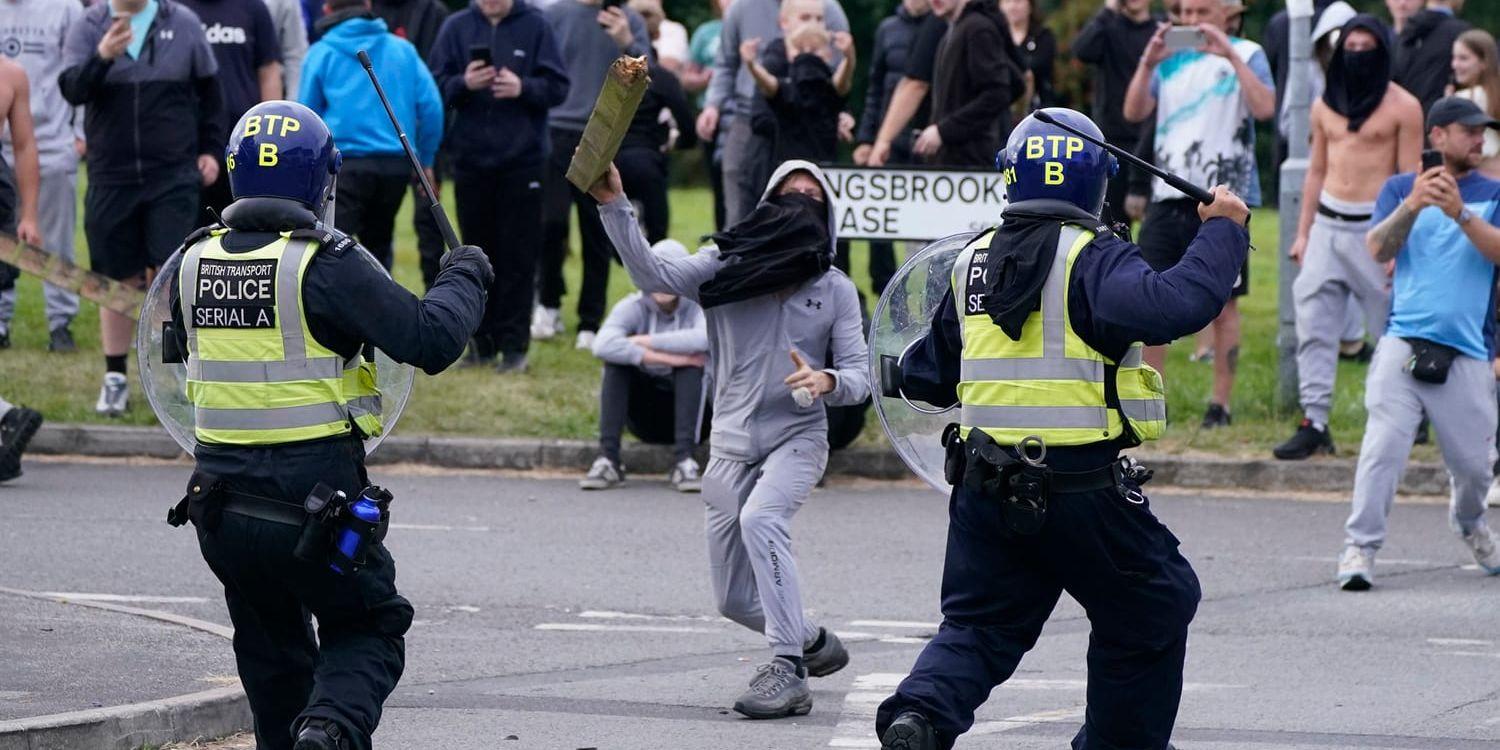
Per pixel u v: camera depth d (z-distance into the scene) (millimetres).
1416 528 40125
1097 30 52625
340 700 19109
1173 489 44219
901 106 49562
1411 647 30062
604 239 53156
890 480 44875
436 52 49406
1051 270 19609
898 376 21344
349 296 19016
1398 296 33875
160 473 43375
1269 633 31031
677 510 40844
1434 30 50031
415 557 35906
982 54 46125
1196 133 45062
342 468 19328
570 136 53094
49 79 50406
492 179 49000
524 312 50094
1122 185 53500
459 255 20141
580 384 49594
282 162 19484
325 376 19219
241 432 19109
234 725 24406
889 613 32375
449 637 30250
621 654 29406
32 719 22578
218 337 19203
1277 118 58594
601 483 43000
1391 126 42219
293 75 51750
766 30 52375
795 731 25125
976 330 20094
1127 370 19844
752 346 26406
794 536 38562
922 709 19531
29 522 37562
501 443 45250
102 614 29203
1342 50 42312
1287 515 41344
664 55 61406
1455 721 25641
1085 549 19688
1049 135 19984
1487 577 35375
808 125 46844
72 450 45094
